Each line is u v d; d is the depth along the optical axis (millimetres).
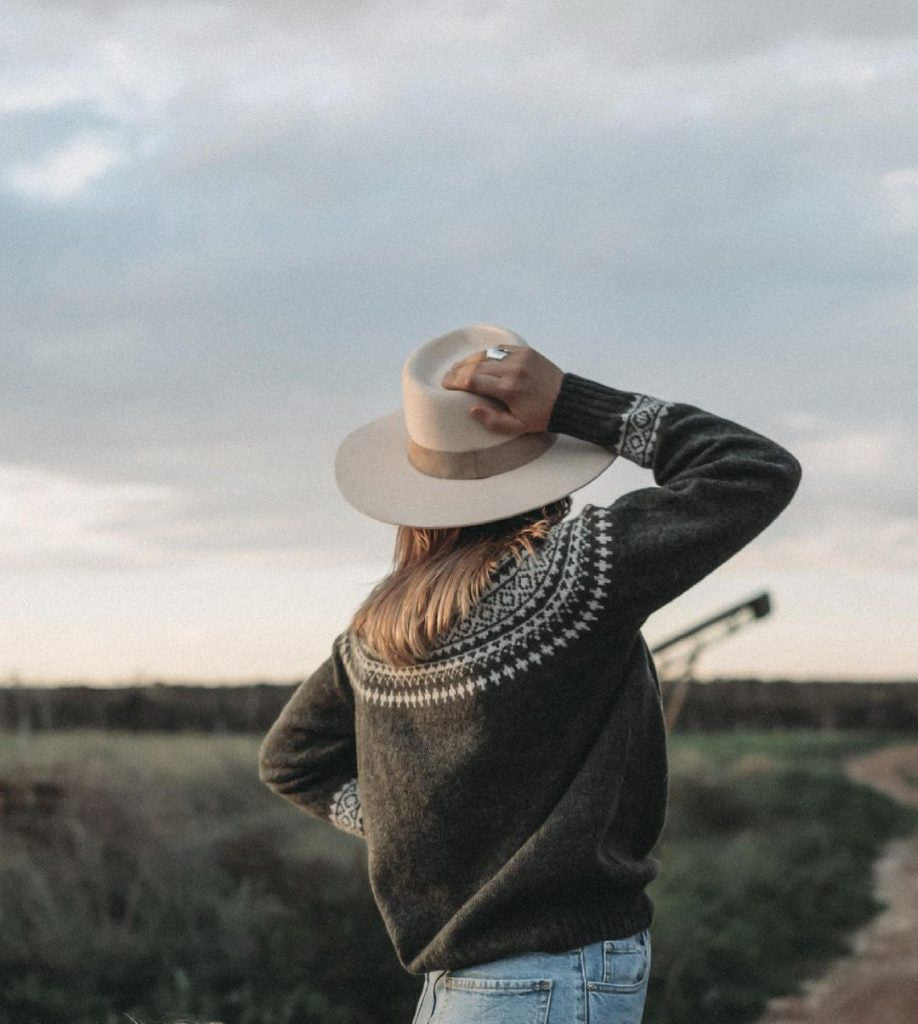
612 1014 1974
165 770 9539
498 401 2121
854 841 17125
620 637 1986
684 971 9312
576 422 2090
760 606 7340
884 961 10523
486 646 1999
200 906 7594
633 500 2006
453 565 2049
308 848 8625
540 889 1939
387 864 2102
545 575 1983
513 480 2090
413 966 2053
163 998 6641
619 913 2002
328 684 2359
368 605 2141
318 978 7234
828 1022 8695
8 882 7215
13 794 8234
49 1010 6395
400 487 2162
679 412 2082
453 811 2023
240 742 11078
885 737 40094
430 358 2211
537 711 1982
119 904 7711
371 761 2139
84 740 10102
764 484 1979
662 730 2088
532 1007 1937
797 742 35438
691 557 1957
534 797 1996
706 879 12266
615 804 1985
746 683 46625
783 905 12055
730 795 18375
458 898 2035
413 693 2072
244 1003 6785
